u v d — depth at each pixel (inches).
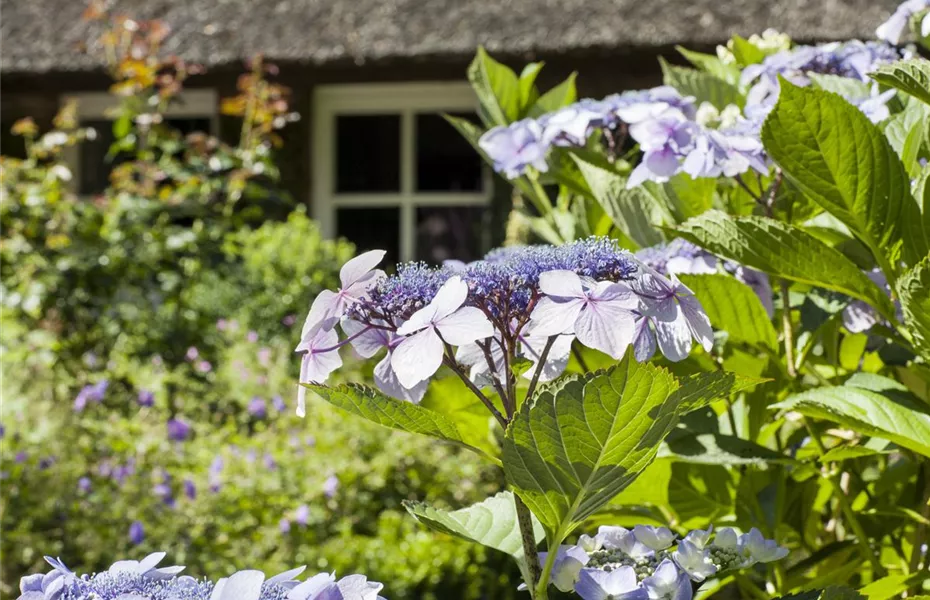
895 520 62.4
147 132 292.2
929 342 44.4
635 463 34.6
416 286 37.6
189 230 274.8
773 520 60.0
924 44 65.1
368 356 38.8
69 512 150.8
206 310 260.1
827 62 64.6
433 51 304.3
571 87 79.7
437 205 342.3
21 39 324.2
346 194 343.9
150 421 188.2
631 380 32.2
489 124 80.2
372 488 167.2
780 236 47.9
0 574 146.9
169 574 35.4
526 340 39.0
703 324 36.7
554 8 307.3
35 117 343.0
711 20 294.8
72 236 264.1
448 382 57.7
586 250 36.9
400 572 144.9
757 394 58.7
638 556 40.2
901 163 48.4
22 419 168.2
